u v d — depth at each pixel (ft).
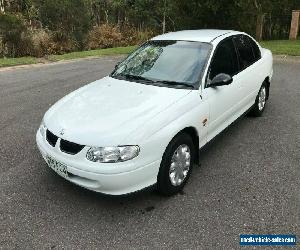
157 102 13.11
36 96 27.02
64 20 65.00
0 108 24.06
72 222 11.99
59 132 12.28
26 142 18.29
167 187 12.88
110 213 12.42
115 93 14.25
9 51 51.16
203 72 14.49
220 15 47.55
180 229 11.55
